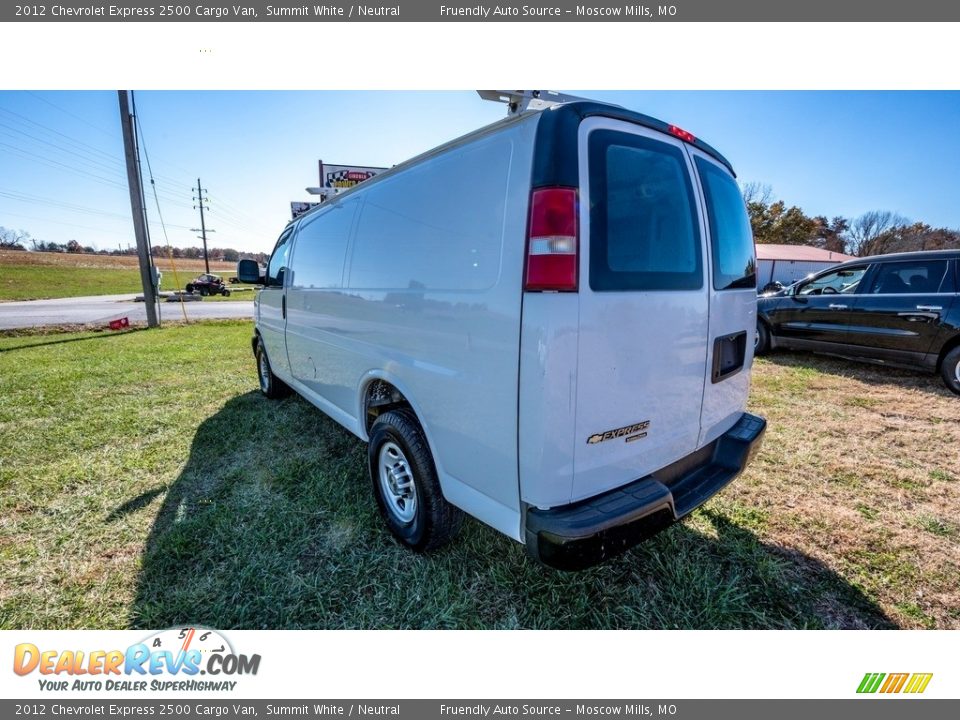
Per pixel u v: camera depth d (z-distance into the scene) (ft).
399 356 7.23
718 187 7.14
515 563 7.20
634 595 6.59
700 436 7.01
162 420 13.76
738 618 6.22
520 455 5.17
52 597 6.61
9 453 11.45
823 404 15.17
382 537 7.96
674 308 6.00
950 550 7.58
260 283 15.07
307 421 13.62
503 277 5.21
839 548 7.63
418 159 7.16
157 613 6.34
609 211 5.22
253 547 7.70
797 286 21.84
